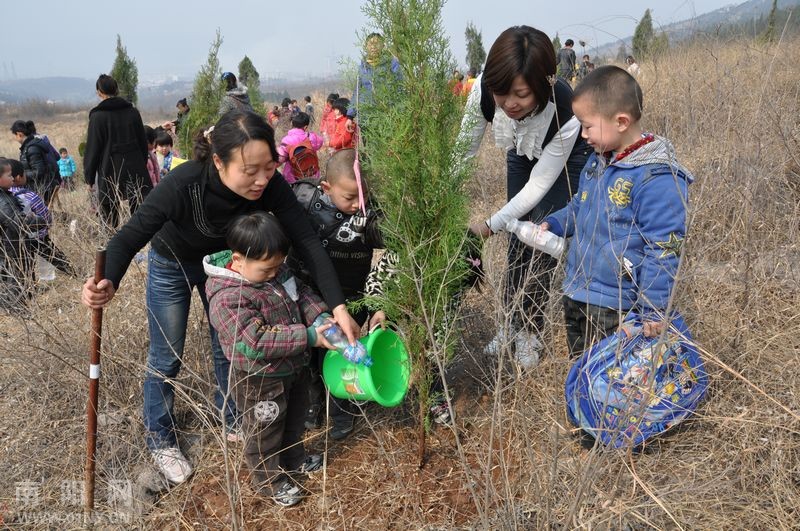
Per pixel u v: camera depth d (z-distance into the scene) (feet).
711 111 11.62
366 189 8.08
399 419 9.70
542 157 9.12
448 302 8.14
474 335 11.16
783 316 9.01
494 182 14.55
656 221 7.29
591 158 8.50
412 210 7.59
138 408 10.06
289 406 8.44
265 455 8.08
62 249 16.63
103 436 9.36
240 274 7.58
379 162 7.45
